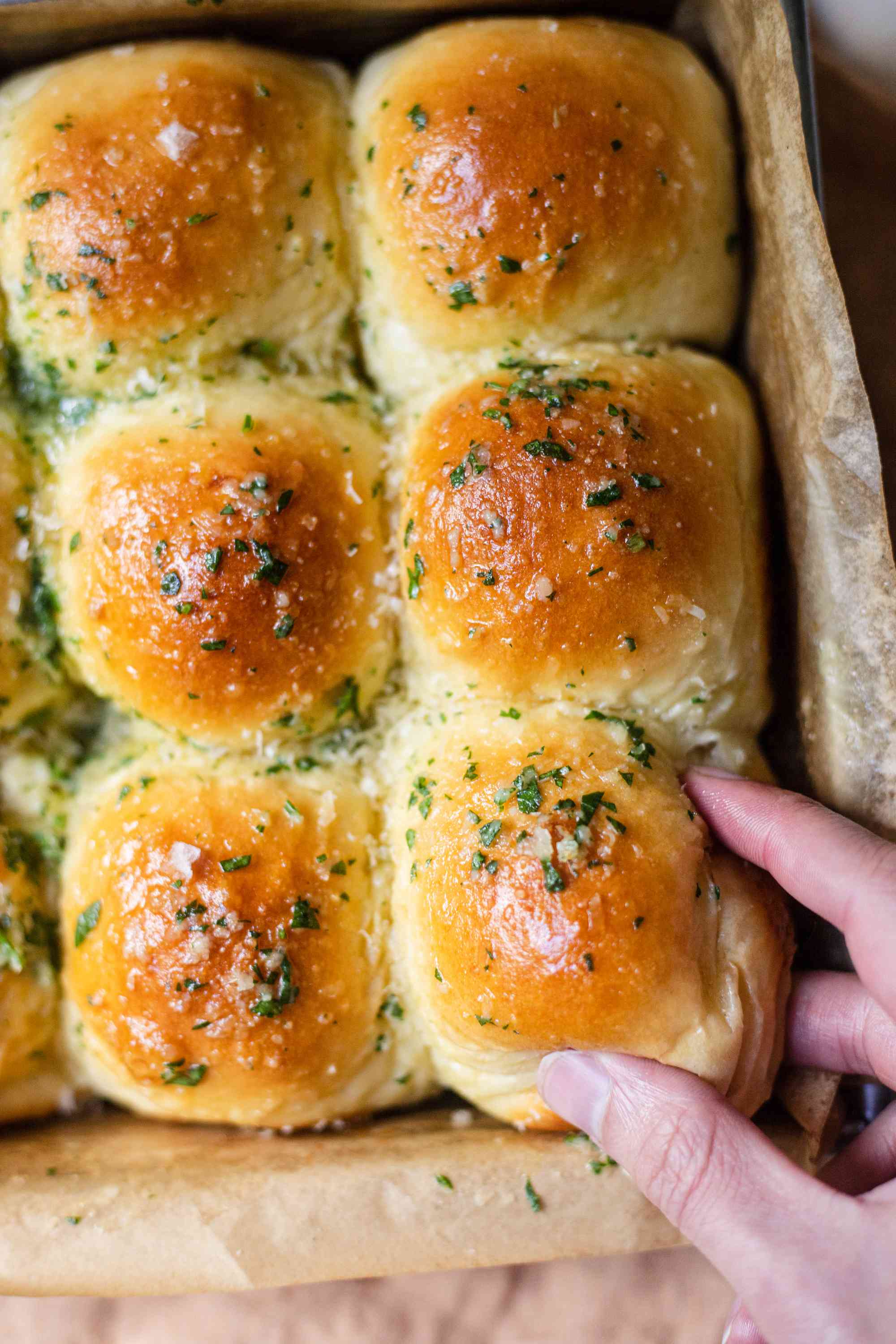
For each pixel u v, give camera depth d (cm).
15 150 30
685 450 29
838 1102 31
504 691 29
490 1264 28
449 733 29
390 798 30
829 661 30
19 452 31
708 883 28
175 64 30
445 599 29
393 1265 28
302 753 30
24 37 31
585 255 29
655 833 28
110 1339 32
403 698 31
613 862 27
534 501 28
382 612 30
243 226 29
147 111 29
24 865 31
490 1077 29
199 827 29
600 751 28
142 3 30
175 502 29
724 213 31
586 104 29
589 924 27
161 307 29
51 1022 31
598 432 29
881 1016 29
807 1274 26
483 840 28
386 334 31
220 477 29
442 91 29
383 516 30
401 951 30
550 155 29
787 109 29
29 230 29
